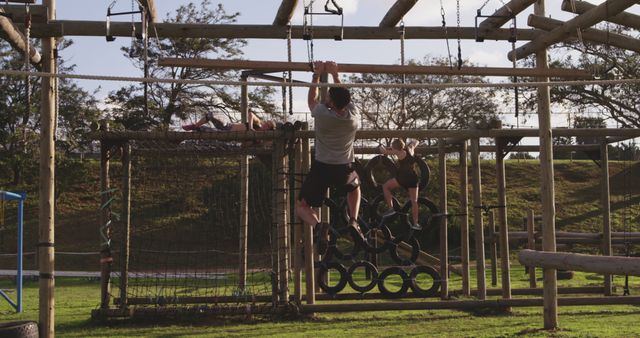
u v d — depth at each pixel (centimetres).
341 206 1262
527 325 1015
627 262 760
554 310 962
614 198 3356
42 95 826
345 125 704
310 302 1152
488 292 1422
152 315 1100
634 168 3691
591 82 657
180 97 3262
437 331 973
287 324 1071
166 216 2586
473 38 931
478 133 1201
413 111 3256
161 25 862
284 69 737
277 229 1141
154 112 3091
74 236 3106
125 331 1016
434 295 1294
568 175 3750
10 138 3189
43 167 828
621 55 2766
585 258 829
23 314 1242
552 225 976
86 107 3375
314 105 742
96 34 838
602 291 1488
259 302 1214
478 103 3375
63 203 3425
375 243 1471
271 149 1236
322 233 873
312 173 726
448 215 1305
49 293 827
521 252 970
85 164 3438
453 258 2409
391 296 1295
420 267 1292
